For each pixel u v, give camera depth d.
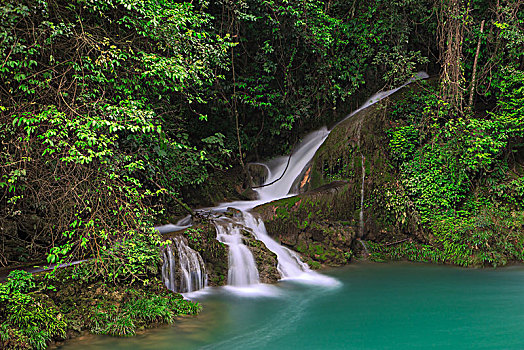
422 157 11.66
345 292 8.38
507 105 11.70
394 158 12.20
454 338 6.02
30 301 5.47
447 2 12.25
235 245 9.04
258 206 10.99
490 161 10.96
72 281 6.27
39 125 5.91
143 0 6.89
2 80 6.33
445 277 9.58
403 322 6.68
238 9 11.20
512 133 11.23
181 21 7.28
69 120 5.73
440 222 11.19
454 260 10.73
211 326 6.34
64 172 6.50
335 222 11.17
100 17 7.10
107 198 6.68
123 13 7.12
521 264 10.55
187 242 8.30
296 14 11.52
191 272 8.07
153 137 8.14
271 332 6.20
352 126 12.41
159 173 9.14
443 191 11.34
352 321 6.72
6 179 6.62
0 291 5.48
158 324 6.18
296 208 10.80
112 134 7.58
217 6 11.73
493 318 6.87
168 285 7.59
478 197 11.41
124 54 6.77
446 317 6.93
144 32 6.99
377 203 11.85
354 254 11.28
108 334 5.74
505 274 9.80
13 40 5.77
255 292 8.24
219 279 8.52
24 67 6.11
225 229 9.31
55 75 6.67
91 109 6.58
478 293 8.33
